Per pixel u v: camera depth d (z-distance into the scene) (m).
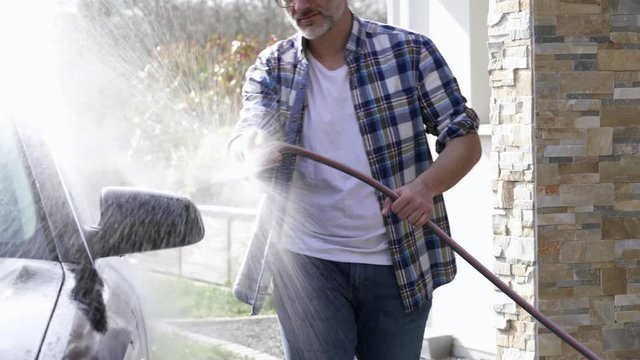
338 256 4.54
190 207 3.53
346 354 4.62
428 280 4.61
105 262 3.75
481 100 7.80
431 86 4.57
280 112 4.61
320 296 4.60
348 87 4.55
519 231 6.23
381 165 4.52
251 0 14.54
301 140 4.61
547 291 6.18
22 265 3.10
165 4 12.49
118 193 3.50
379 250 4.52
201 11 13.59
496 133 6.31
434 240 4.64
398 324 4.59
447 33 7.92
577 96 6.15
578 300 6.21
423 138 4.61
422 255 4.59
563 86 6.12
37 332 2.68
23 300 2.86
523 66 6.12
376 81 4.54
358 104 4.52
